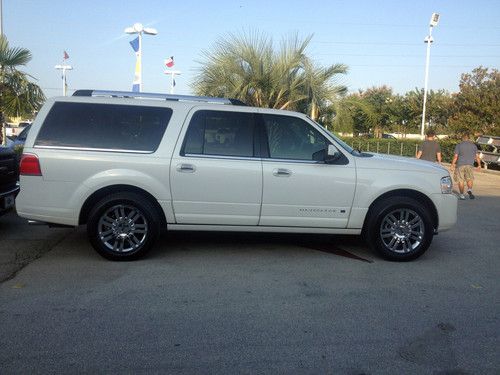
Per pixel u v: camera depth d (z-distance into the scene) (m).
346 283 5.59
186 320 4.47
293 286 5.45
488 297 5.23
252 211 6.30
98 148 6.11
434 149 12.41
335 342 4.09
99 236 6.11
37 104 13.64
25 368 3.58
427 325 4.46
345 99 18.44
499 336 4.26
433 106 45.31
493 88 30.84
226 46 17.55
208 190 6.20
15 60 13.35
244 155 6.29
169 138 6.20
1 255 6.43
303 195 6.31
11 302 4.82
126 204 6.12
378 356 3.87
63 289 5.20
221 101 6.55
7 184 7.51
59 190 6.06
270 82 17.27
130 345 3.97
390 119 48.81
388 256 6.46
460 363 3.78
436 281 5.73
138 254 6.21
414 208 6.40
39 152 6.05
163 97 6.48
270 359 3.79
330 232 6.48
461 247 7.44
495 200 12.70
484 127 26.59
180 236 7.57
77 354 3.80
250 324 4.41
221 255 6.61
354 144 32.28
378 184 6.37
